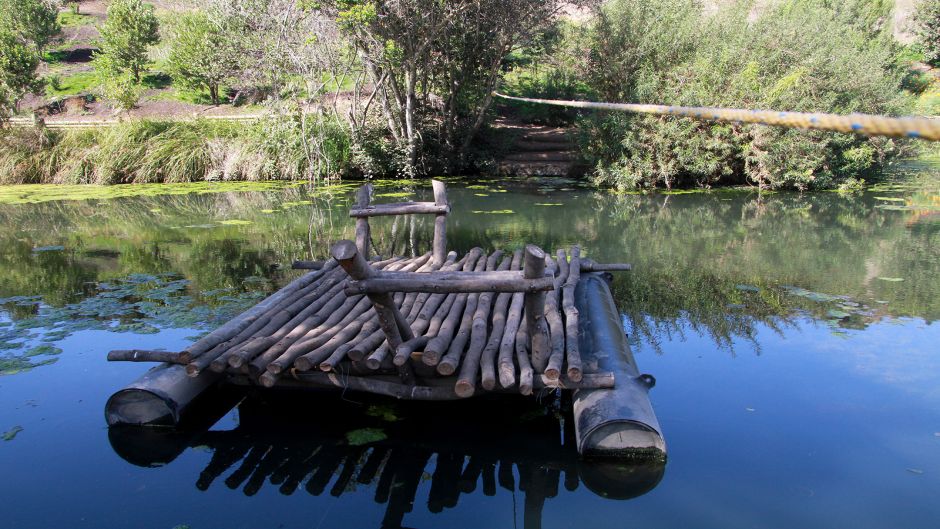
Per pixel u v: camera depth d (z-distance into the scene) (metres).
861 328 5.08
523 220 9.78
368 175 14.12
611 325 4.39
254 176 13.92
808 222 9.65
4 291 6.12
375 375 3.78
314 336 3.99
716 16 14.05
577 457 3.37
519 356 3.63
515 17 12.88
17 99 15.66
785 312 5.50
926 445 3.38
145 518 2.90
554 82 17.33
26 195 11.49
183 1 19.12
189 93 18.09
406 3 11.82
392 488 3.13
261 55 13.31
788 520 2.80
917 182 13.98
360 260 3.13
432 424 3.73
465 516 2.91
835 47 12.65
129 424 3.68
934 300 5.75
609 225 9.41
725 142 12.56
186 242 8.35
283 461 3.38
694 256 7.54
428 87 15.12
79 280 6.49
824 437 3.48
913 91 18.17
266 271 6.80
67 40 21.11
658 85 12.75
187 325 5.08
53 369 4.38
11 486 3.13
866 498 2.94
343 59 12.99
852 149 12.83
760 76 12.54
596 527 2.80
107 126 14.62
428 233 9.09
